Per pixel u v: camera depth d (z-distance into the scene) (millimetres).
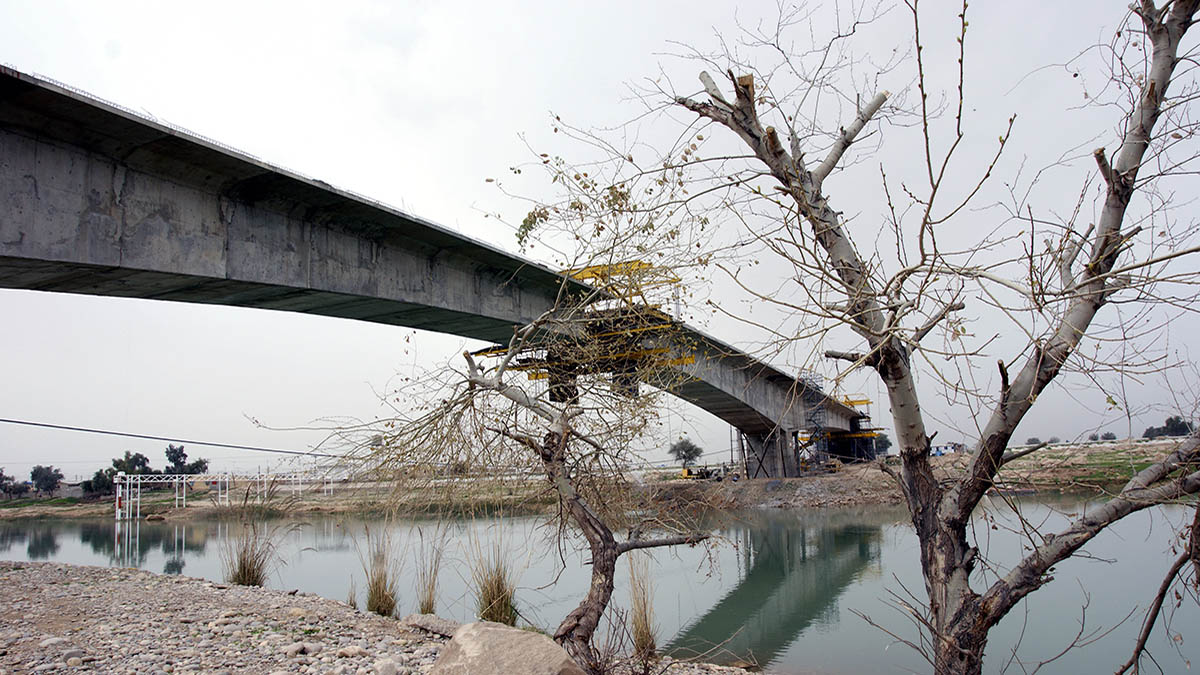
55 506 57781
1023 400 4754
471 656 5113
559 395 7762
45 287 12836
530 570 16938
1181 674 9312
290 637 9266
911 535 22156
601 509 7605
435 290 18109
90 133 11195
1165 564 14406
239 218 13711
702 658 11188
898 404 5012
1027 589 4648
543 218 6879
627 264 6789
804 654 11344
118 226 11758
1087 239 4359
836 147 5285
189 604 11727
